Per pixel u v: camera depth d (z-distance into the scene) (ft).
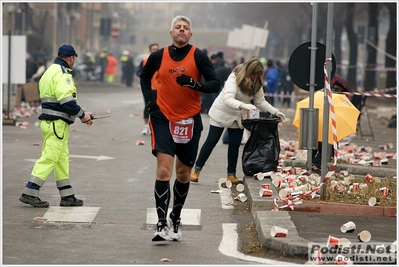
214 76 54.49
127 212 66.49
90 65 396.57
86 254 51.52
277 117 81.92
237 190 75.66
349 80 349.61
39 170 68.03
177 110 54.80
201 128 55.93
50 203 69.87
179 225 60.54
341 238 54.39
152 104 55.47
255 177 79.00
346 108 84.84
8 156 101.09
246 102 78.89
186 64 54.34
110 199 72.54
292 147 110.42
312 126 81.66
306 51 80.59
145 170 92.12
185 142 55.06
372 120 203.51
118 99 246.27
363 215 64.64
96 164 96.17
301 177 79.10
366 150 115.34
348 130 83.82
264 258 51.16
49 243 54.54
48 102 68.13
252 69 77.41
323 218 62.44
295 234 54.54
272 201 67.05
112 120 162.81
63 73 67.92
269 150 80.64
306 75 80.94
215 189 79.61
